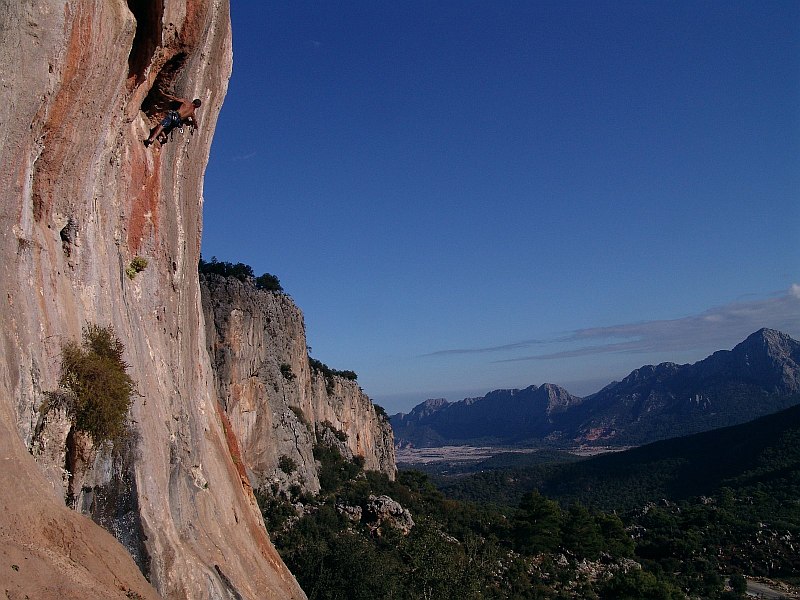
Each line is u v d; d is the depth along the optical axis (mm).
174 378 17031
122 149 15328
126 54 13070
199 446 17984
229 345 72938
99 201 14383
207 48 17578
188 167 18859
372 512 69000
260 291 88938
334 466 97188
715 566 84500
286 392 91312
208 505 17281
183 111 17125
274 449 77000
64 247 13000
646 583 60188
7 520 9055
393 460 143250
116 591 10008
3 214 10781
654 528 101562
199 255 20234
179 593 13391
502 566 62500
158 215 17016
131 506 13125
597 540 83062
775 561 83938
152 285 16516
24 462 10055
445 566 38969
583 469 193750
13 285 10914
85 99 12266
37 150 11734
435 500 103250
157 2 14453
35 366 11172
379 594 42188
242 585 16469
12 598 7785
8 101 10477
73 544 10023
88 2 11750
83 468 12375
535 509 83500
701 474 156250
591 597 61219
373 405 144250
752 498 119375
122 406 13039
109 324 13836
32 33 10758
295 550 50844
